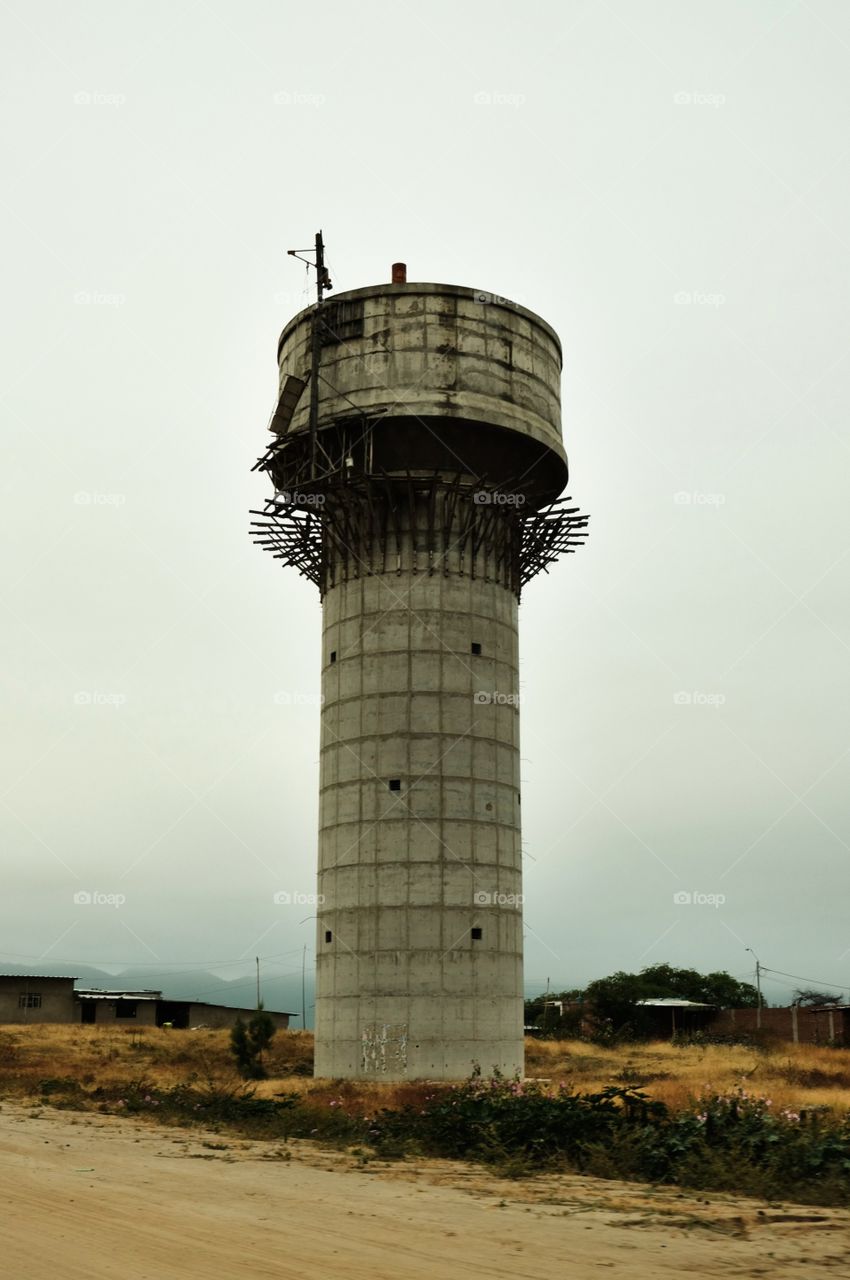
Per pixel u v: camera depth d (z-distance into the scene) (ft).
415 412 150.20
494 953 143.64
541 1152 69.26
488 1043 140.46
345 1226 45.39
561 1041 250.98
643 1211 49.88
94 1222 45.70
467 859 144.46
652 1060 188.34
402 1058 137.80
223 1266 37.55
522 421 155.33
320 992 147.43
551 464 161.99
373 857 144.56
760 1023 278.87
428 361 152.66
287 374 163.73
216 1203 51.06
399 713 147.95
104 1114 102.83
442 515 153.17
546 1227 45.78
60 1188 55.11
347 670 152.46
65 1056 179.11
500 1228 45.37
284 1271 36.86
